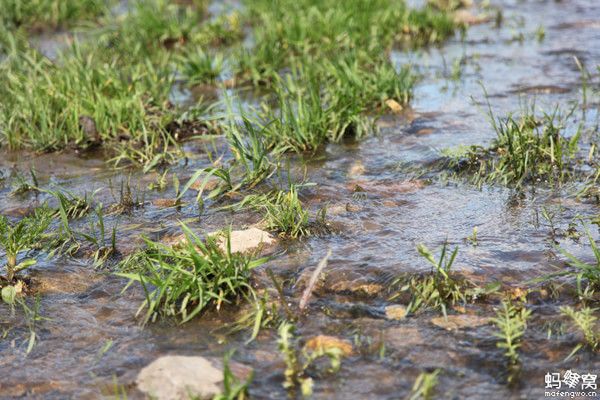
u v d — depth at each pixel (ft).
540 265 12.29
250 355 10.34
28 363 10.46
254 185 16.10
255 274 12.34
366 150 18.30
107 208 15.60
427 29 29.91
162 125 19.74
